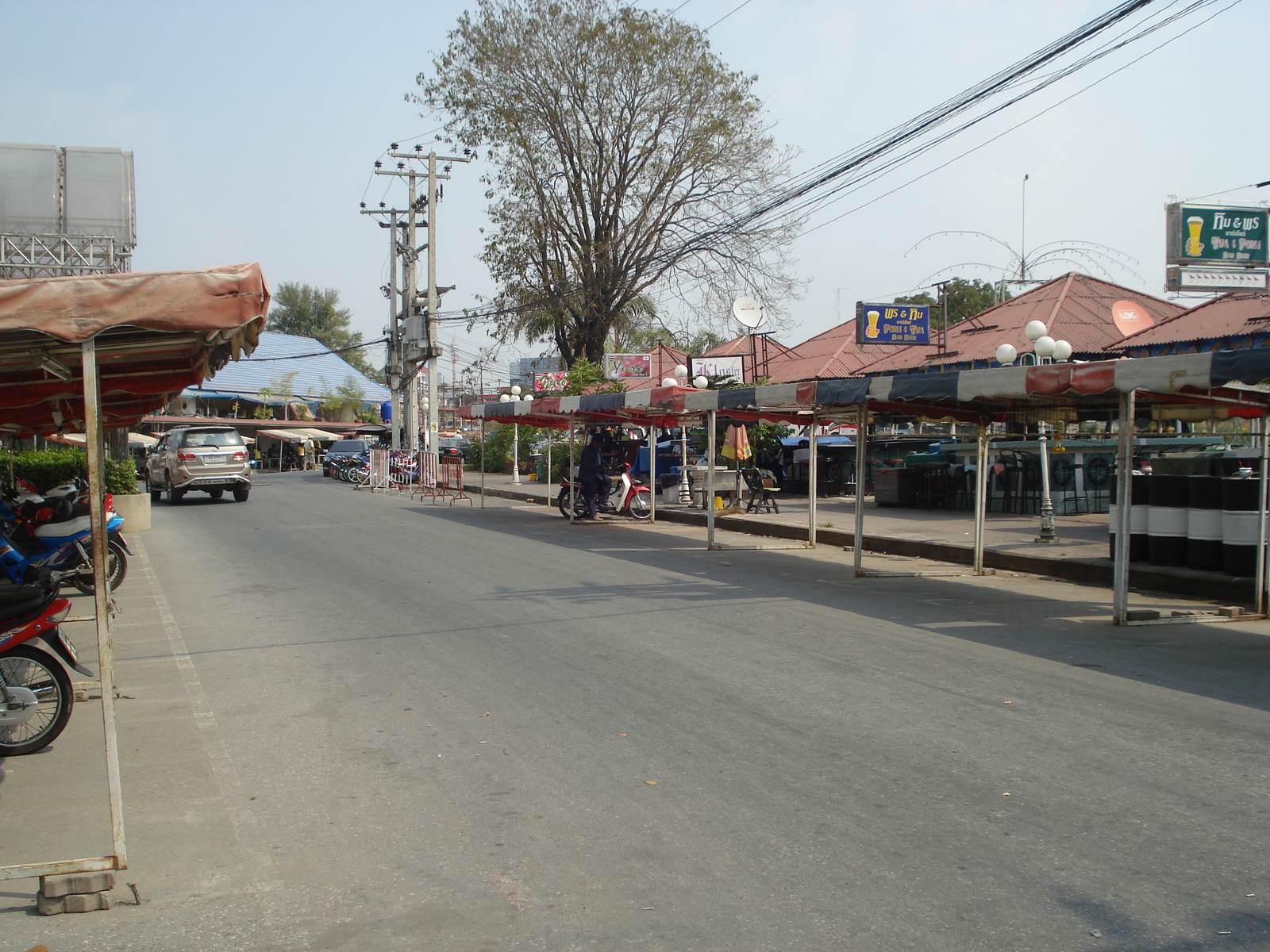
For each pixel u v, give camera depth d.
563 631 8.62
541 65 30.58
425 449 34.22
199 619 9.51
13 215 20.09
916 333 25.11
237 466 24.66
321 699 6.62
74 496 10.95
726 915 3.62
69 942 3.54
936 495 20.77
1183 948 3.36
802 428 25.98
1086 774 5.04
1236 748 5.41
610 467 20.59
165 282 4.00
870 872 3.95
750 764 5.22
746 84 31.56
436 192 33.28
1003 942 3.41
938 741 5.57
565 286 32.06
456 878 3.97
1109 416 11.52
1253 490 10.12
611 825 4.46
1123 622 8.86
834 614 9.45
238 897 3.86
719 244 31.36
